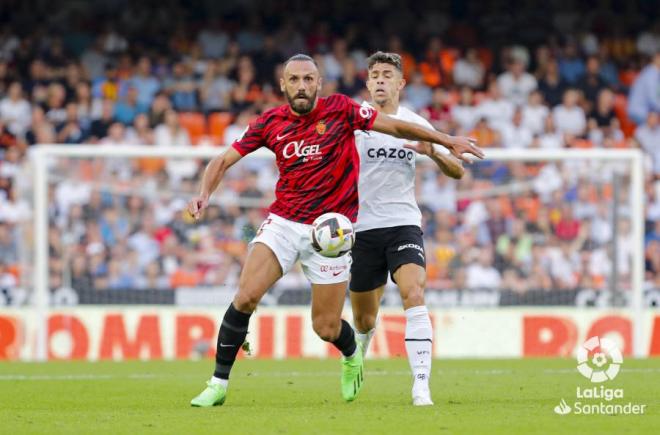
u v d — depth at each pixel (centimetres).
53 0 7881
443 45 8094
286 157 2670
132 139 7256
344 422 2297
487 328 5422
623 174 5597
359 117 2662
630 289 5503
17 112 7294
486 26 8194
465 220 5641
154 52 7788
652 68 7794
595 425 2241
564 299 5584
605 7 8325
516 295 5591
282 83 2647
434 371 4034
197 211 2680
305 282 5447
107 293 5528
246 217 5659
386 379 3691
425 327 2745
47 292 5297
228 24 8031
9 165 7038
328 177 2662
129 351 5275
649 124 7738
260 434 2116
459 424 2256
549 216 5653
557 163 5656
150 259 5584
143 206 5625
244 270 2675
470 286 5600
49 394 3206
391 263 2914
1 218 6806
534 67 8000
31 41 7688
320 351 5294
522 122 7619
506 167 5669
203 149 5484
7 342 5269
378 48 8025
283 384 3519
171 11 8006
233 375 3928
